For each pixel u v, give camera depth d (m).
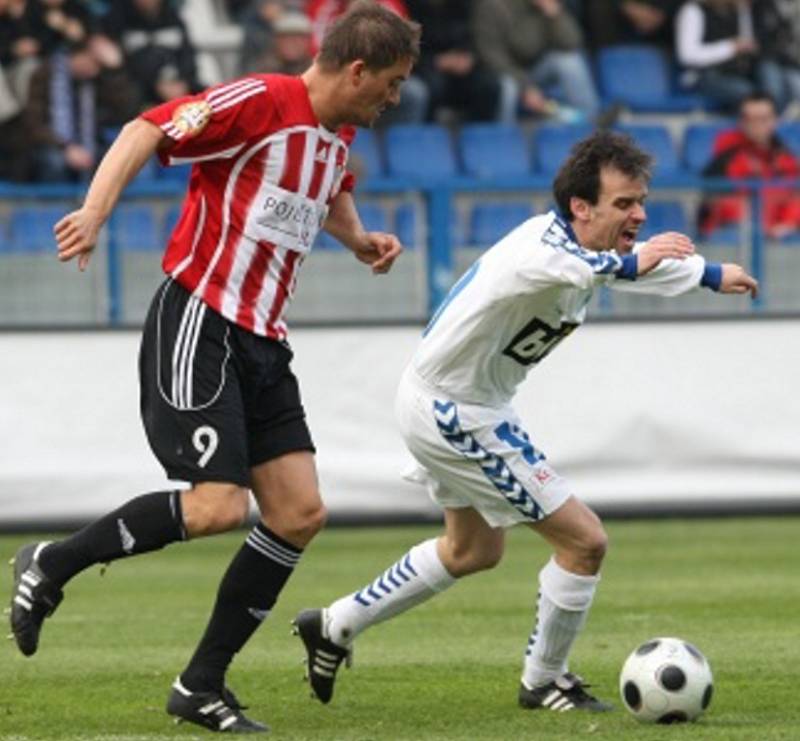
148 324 21.50
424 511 46.75
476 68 59.94
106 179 20.53
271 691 24.81
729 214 49.66
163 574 39.75
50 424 45.22
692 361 47.19
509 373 22.77
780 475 47.44
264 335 21.42
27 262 46.47
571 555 22.55
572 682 23.05
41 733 21.39
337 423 46.34
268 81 21.31
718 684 24.81
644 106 63.03
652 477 47.09
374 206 48.19
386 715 22.72
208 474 21.00
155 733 21.30
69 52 54.81
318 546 43.91
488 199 48.44
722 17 63.22
